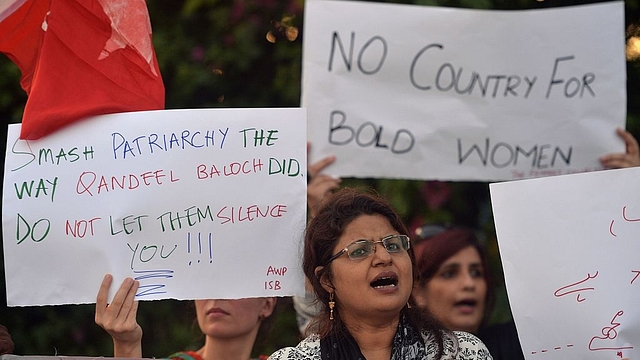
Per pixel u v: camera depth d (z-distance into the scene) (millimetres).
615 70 7277
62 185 4879
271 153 4887
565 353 4641
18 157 4918
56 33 5027
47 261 4832
